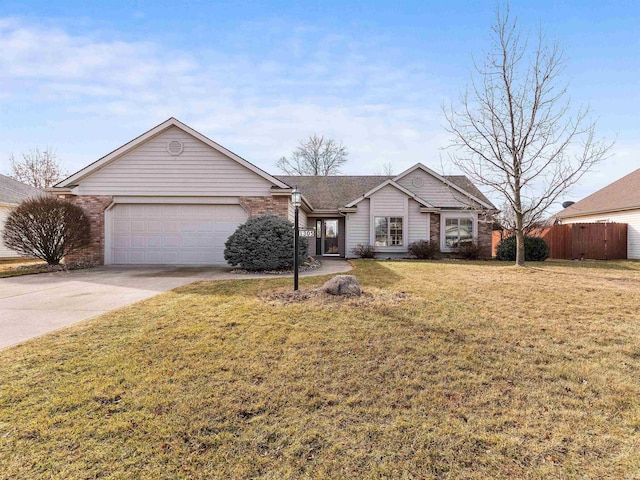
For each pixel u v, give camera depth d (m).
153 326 4.75
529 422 2.68
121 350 3.93
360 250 16.52
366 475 2.15
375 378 3.36
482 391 3.14
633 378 3.36
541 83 10.84
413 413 2.80
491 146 11.34
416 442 2.46
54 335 4.40
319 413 2.80
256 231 10.59
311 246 18.92
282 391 3.10
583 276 9.15
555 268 11.23
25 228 11.35
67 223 11.73
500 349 4.02
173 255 13.02
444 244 16.97
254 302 6.02
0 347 4.00
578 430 2.58
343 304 5.77
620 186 20.00
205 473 2.16
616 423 2.67
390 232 16.62
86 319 5.14
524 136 11.01
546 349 4.02
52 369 3.45
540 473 2.16
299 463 2.25
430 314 5.27
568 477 2.13
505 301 6.11
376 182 20.11
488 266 11.84
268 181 12.97
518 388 3.19
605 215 19.30
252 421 2.68
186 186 12.90
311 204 17.95
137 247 12.99
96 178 12.82
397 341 4.22
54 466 2.18
